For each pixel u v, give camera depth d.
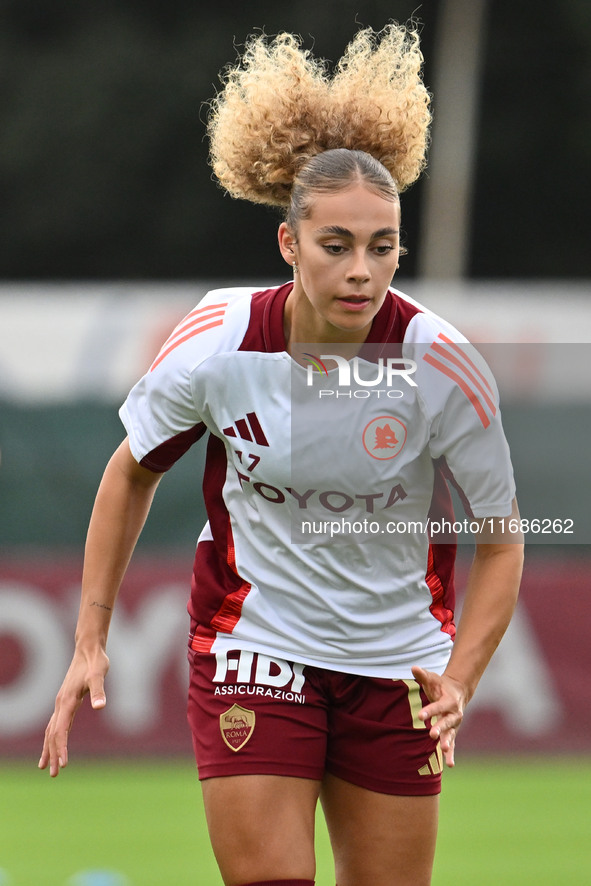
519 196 98.12
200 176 96.25
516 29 96.31
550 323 46.94
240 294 12.58
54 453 34.22
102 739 31.95
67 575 31.98
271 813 11.93
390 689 12.52
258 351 12.12
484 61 96.12
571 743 32.56
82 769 31.08
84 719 32.03
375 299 11.55
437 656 12.84
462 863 21.48
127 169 96.69
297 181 11.84
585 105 96.56
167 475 33.94
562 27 96.25
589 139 96.62
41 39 101.06
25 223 96.81
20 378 42.44
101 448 34.38
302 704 12.28
